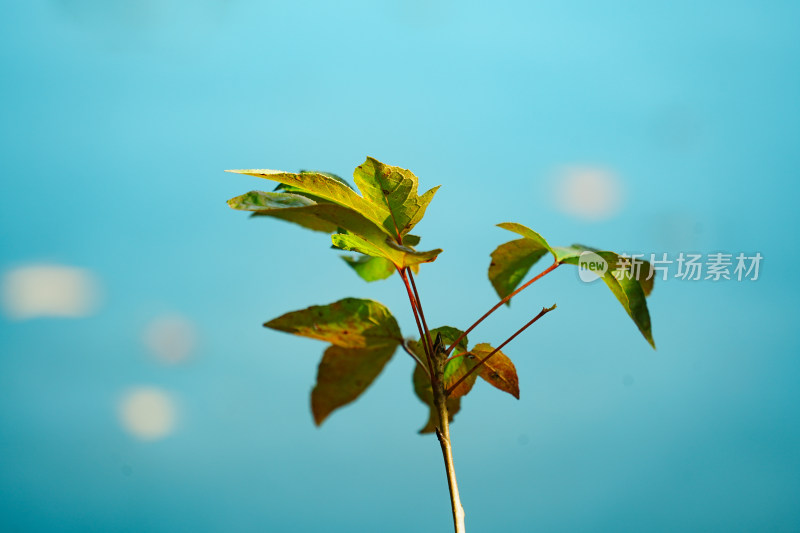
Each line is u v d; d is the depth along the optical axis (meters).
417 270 1.12
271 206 1.09
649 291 1.15
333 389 1.19
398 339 1.14
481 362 1.11
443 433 1.10
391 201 1.10
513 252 1.16
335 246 1.11
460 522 1.09
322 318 1.13
